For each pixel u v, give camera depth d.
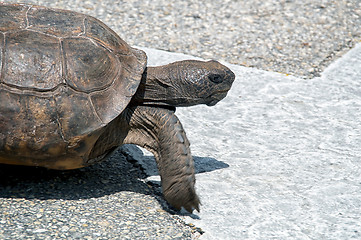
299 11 27.89
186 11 27.55
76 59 13.43
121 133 14.34
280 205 14.51
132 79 13.98
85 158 13.73
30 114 12.85
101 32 14.47
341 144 17.75
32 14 14.17
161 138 13.80
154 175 15.72
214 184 15.38
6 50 13.12
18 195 13.88
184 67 14.58
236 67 22.75
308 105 20.23
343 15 27.75
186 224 13.52
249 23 26.66
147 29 25.61
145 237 12.73
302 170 16.27
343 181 15.73
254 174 16.02
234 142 17.78
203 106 19.97
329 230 13.52
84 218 13.20
